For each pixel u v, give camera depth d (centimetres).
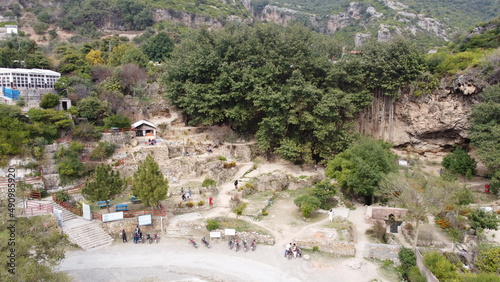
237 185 5144
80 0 13550
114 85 6419
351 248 3622
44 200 4088
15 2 12606
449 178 5153
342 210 4669
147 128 5856
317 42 6488
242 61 6034
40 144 4559
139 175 4025
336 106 5772
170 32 10956
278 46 6066
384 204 4897
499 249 3288
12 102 5159
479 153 4997
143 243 3719
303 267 3388
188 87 5897
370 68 6219
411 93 6288
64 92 5750
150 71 7212
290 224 4200
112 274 3166
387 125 6662
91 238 3631
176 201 4494
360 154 5081
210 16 13850
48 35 11675
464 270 3178
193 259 3459
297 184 5397
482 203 4694
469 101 5825
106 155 5094
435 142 6512
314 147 5994
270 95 5597
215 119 6078
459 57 6038
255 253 3591
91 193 3844
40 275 2497
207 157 5603
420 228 4084
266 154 6266
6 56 6431
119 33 12306
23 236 2806
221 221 4103
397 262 3538
